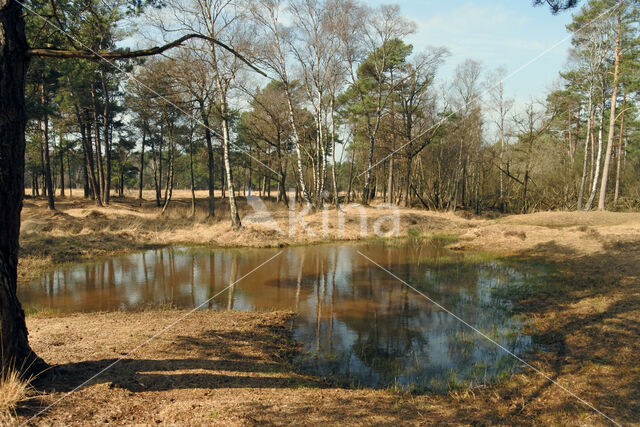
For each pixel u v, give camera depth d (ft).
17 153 14.43
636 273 36.19
